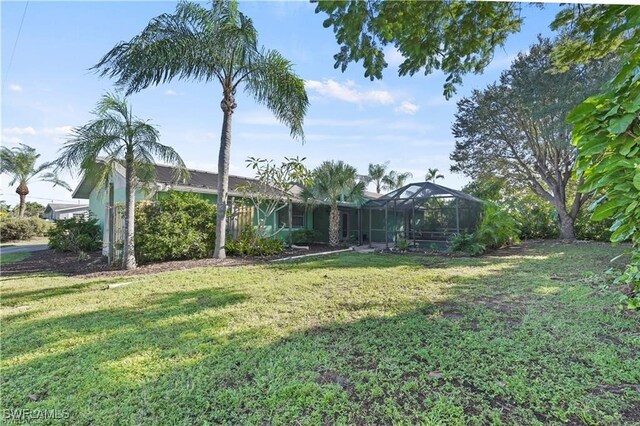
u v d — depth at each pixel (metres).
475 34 3.29
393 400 2.28
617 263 7.72
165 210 9.27
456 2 3.00
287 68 9.60
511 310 4.24
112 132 7.49
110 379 2.66
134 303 4.92
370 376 2.60
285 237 14.36
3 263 9.68
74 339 3.52
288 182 11.50
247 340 3.41
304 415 2.17
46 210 32.16
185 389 2.50
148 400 2.38
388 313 4.24
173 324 3.95
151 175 8.48
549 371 2.60
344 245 14.52
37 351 3.23
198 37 8.56
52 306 4.81
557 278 6.17
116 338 3.53
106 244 10.49
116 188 11.86
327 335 3.51
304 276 6.86
